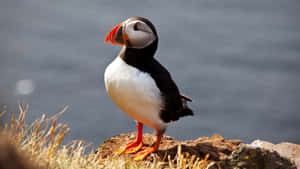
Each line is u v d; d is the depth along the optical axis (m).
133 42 4.42
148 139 5.37
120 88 4.52
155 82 4.50
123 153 4.92
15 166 2.15
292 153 4.64
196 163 4.52
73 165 4.05
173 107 4.73
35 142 3.96
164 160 4.79
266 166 4.02
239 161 4.10
